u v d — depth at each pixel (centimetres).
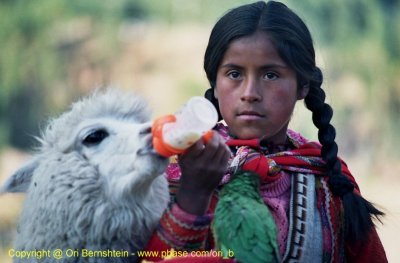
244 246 395
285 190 458
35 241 446
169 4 4869
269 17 451
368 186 3619
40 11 4169
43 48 4119
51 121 489
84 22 4566
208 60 467
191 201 411
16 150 3766
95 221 434
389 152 4156
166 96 4250
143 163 417
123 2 4700
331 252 458
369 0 4494
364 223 475
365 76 4316
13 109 3941
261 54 444
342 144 4112
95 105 468
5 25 4022
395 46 4509
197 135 391
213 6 4775
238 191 411
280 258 425
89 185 437
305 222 451
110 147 440
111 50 4503
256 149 452
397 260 2238
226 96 451
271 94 446
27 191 479
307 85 477
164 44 4644
